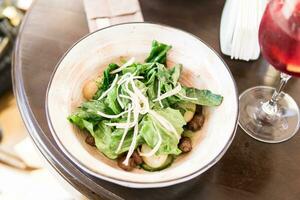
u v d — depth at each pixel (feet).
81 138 1.37
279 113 1.55
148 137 1.34
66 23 1.76
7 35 3.05
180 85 1.45
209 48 1.49
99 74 1.54
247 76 1.64
